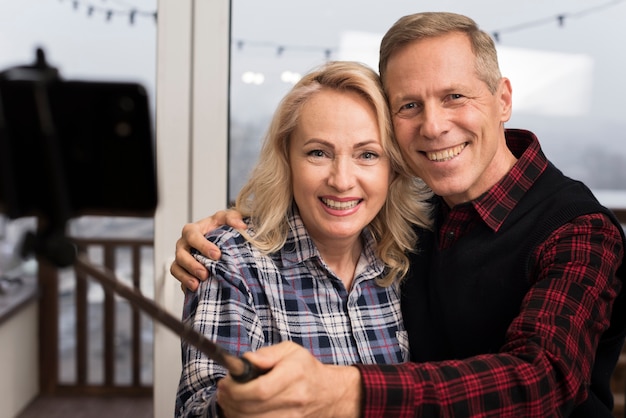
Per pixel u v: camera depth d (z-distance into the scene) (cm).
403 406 92
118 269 329
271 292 124
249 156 203
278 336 123
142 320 365
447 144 123
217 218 135
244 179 203
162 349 199
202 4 192
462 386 95
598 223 117
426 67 121
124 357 370
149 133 40
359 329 131
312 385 87
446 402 94
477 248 126
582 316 106
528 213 124
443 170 125
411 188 138
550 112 208
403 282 139
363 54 202
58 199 39
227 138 197
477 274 125
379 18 200
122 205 40
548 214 121
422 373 95
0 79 38
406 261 138
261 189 129
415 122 124
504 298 123
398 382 93
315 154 123
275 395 83
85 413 341
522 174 128
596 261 112
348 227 123
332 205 123
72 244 48
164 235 197
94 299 366
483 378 96
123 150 40
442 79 121
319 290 129
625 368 237
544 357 100
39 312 355
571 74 206
